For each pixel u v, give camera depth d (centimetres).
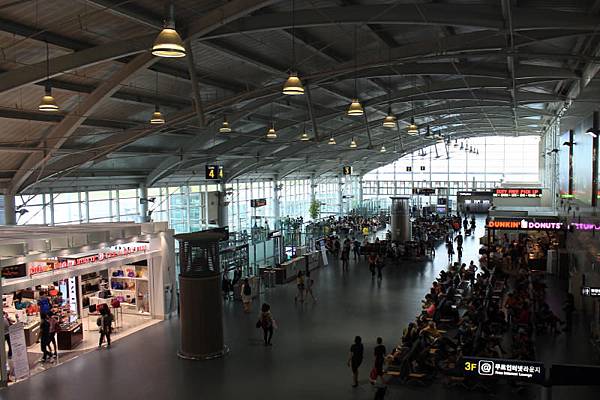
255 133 3150
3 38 1345
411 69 2166
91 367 1410
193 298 1444
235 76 2145
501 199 3947
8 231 1625
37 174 2348
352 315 1891
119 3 1229
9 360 1446
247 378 1306
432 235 3834
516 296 1778
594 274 1583
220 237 1484
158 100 2181
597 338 1509
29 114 1859
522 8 1341
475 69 2175
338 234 4284
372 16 1395
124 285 2000
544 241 2897
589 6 1409
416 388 1233
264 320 1562
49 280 1493
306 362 1416
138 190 3162
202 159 3256
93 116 2130
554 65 2186
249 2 1248
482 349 1280
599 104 1512
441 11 1373
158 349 1557
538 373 785
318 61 2106
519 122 4584
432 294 1880
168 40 818
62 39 1442
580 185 1908
